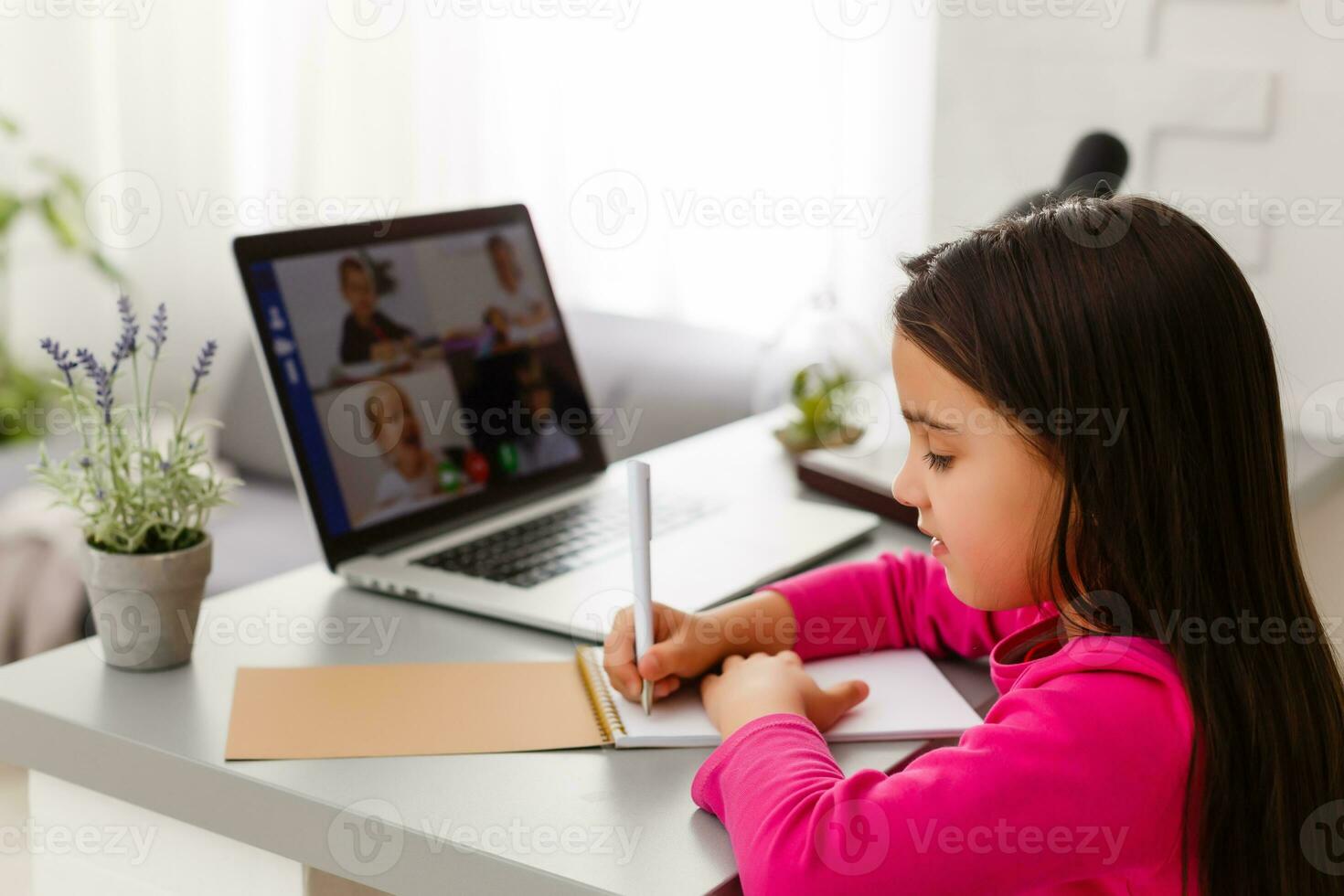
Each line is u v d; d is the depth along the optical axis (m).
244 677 0.94
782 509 1.31
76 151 3.19
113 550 0.94
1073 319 0.76
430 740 0.86
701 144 2.83
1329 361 2.04
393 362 1.22
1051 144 2.30
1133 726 0.73
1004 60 2.31
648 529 0.90
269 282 1.13
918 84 2.52
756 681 0.88
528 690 0.94
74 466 1.00
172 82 3.15
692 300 2.90
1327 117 2.02
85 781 0.89
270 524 2.21
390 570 1.13
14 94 3.15
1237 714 0.75
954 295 0.79
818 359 1.54
